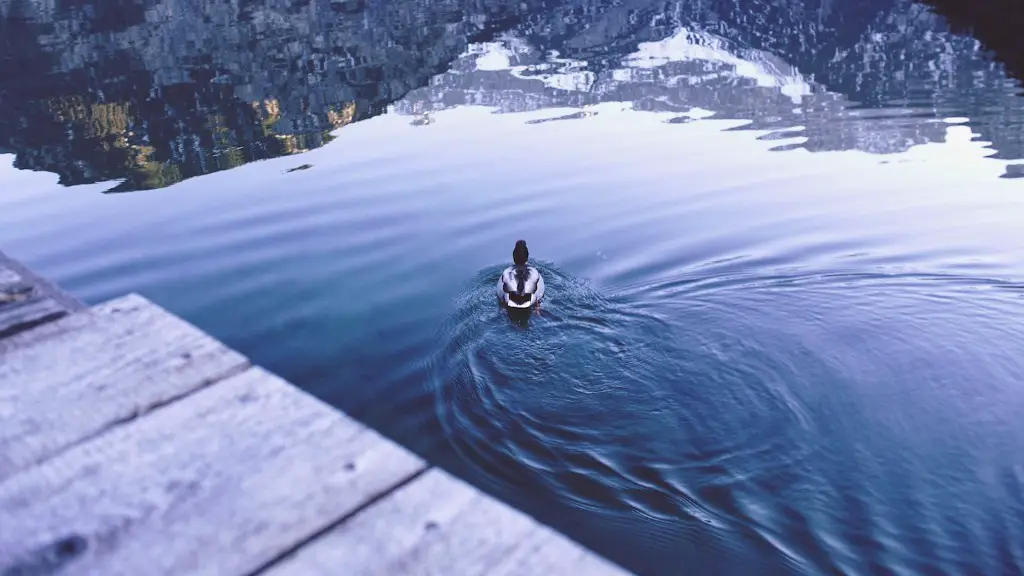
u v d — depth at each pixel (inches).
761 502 203.9
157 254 354.3
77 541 54.6
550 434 234.8
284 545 53.6
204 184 462.3
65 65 819.4
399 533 54.0
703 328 297.3
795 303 311.1
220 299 310.3
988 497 201.6
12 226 399.2
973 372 259.3
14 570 52.2
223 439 64.5
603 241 373.4
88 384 72.6
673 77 702.5
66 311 86.8
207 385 72.2
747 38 861.2
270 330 287.4
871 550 185.8
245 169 488.4
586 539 192.2
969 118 547.5
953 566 179.2
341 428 65.4
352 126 583.2
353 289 322.0
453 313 304.7
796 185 434.3
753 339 287.4
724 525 196.2
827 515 198.1
